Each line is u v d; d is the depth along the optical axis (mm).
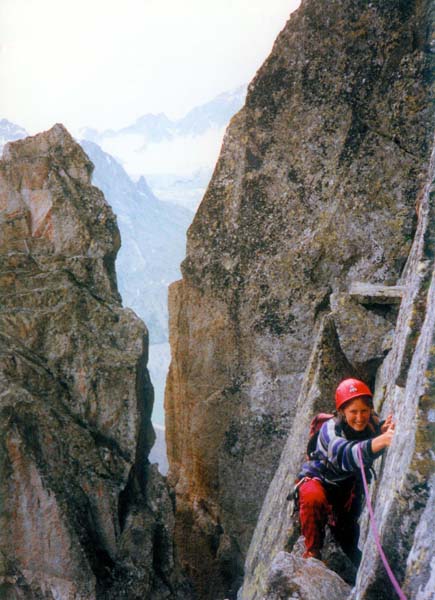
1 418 8344
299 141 8586
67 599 8328
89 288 9586
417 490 3297
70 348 9172
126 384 9180
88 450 8773
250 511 9250
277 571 4129
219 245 9078
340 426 4340
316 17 8359
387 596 3330
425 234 4160
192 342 9391
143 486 9656
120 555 8758
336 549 5020
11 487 8344
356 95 8297
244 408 9156
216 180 9031
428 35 7992
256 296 8930
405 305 5012
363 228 8414
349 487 4449
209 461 9445
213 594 9344
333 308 6914
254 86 8719
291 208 8695
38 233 9664
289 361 8875
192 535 9547
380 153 8289
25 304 9195
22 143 9773
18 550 8430
